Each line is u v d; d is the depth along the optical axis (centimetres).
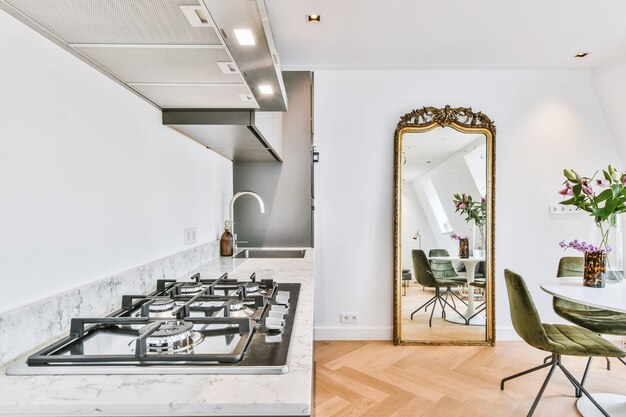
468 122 302
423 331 300
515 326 208
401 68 301
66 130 99
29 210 86
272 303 115
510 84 304
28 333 81
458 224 304
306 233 285
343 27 235
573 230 306
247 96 138
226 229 236
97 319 89
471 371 247
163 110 156
